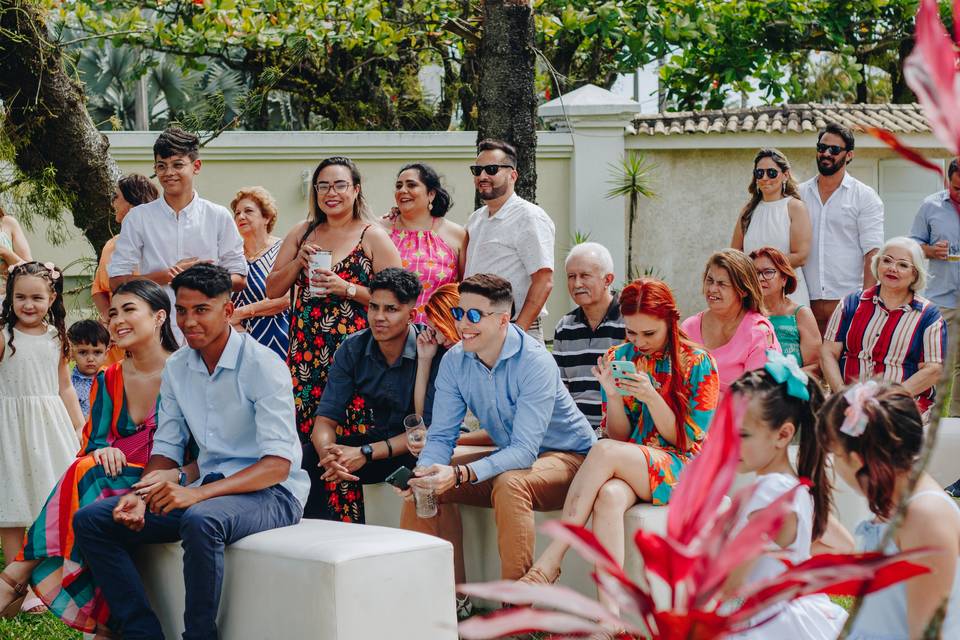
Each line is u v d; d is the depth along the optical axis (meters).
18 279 5.44
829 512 3.19
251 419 4.27
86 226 8.68
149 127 25.91
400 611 3.69
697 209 14.43
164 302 4.68
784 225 6.98
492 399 4.68
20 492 5.36
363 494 5.15
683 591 1.28
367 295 5.38
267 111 18.77
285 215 13.30
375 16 13.12
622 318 5.41
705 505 1.26
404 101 18.05
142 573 4.39
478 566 4.95
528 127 7.41
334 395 5.09
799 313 6.09
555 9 15.18
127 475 4.45
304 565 3.64
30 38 7.86
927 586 2.35
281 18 13.45
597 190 13.88
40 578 4.41
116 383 4.64
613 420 4.65
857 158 15.02
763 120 14.31
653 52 15.53
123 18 14.35
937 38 1.15
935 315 5.74
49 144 8.28
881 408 2.42
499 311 4.61
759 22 16.81
